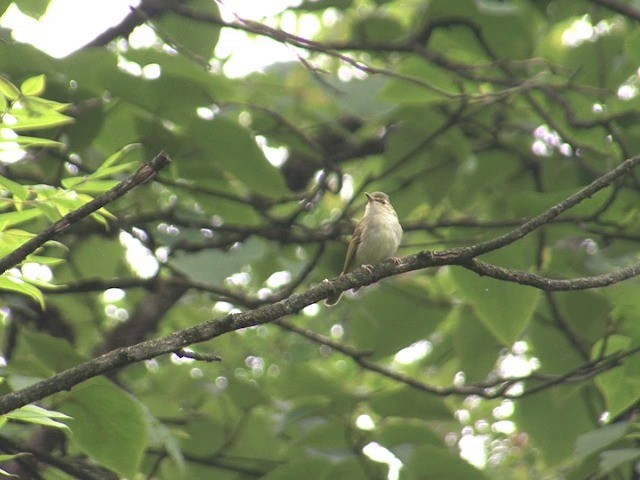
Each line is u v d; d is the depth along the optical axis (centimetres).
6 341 1198
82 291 1115
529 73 1402
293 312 653
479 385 1099
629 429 1010
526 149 1511
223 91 1052
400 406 1130
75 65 980
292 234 1198
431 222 1535
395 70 1175
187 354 612
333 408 1124
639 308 1021
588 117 1338
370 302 1369
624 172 762
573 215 1197
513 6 1280
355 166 1733
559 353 1315
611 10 1320
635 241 1247
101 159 1205
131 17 1168
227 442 1237
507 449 1783
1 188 663
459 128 1320
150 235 1140
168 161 618
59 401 789
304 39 1089
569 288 746
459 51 1377
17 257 604
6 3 1028
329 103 1402
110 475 1036
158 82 1008
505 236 726
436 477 1073
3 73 972
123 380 1342
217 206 1162
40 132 1010
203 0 1202
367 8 1655
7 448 907
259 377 1705
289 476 1083
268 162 1054
